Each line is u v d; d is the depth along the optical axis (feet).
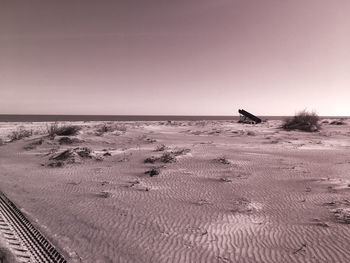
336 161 54.85
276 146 74.69
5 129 128.88
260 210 30.30
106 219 28.27
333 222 26.81
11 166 55.06
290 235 24.41
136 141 82.28
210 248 22.36
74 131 90.02
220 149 68.59
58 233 25.08
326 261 20.25
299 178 42.47
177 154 59.67
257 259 20.70
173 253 21.65
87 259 20.83
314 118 126.31
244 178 42.60
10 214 29.43
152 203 32.78
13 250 21.21
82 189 38.73
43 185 41.04
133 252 21.84
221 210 30.40
